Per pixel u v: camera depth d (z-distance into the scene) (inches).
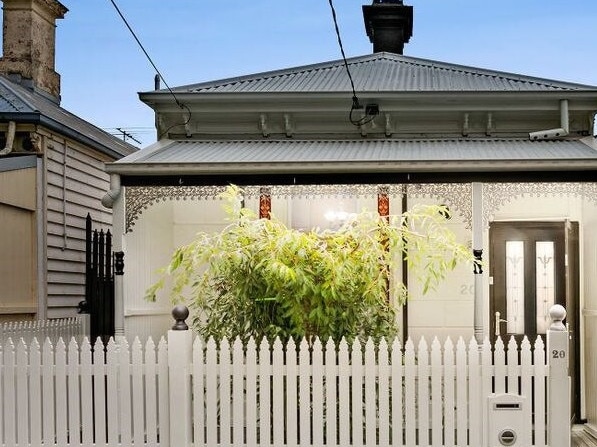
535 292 380.2
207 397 255.9
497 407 250.4
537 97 383.2
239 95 395.2
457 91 385.4
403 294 300.5
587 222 368.5
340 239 279.9
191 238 395.2
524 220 382.3
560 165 316.8
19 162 447.2
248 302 277.7
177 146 389.1
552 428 249.1
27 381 259.6
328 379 252.4
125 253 341.1
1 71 546.3
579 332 374.3
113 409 256.5
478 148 361.7
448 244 291.0
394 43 527.5
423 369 252.8
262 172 332.5
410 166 322.7
